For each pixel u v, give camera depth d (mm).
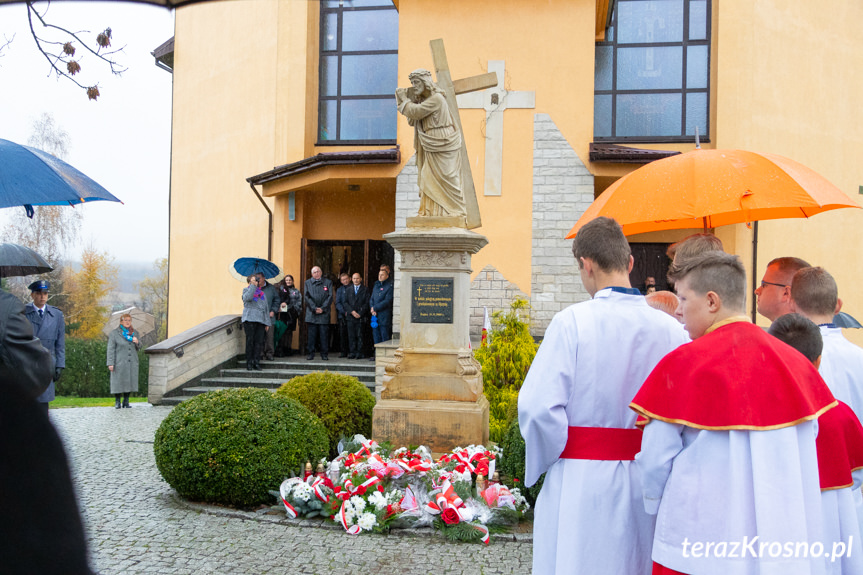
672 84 14797
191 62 20562
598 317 2811
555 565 2746
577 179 13359
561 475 2799
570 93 13469
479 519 5406
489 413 7816
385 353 11617
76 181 4223
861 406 3225
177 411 6195
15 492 907
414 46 13797
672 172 3783
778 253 14062
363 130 15961
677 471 2379
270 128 16844
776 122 14445
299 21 15672
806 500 2293
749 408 2295
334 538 5281
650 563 2707
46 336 7578
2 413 916
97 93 3129
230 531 5406
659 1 14906
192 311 19844
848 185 15242
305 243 16141
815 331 2986
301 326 15766
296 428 6160
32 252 6016
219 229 18797
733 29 14055
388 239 7445
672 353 2479
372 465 5887
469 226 7816
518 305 8555
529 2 13609
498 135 13500
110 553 4844
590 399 2754
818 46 15047
